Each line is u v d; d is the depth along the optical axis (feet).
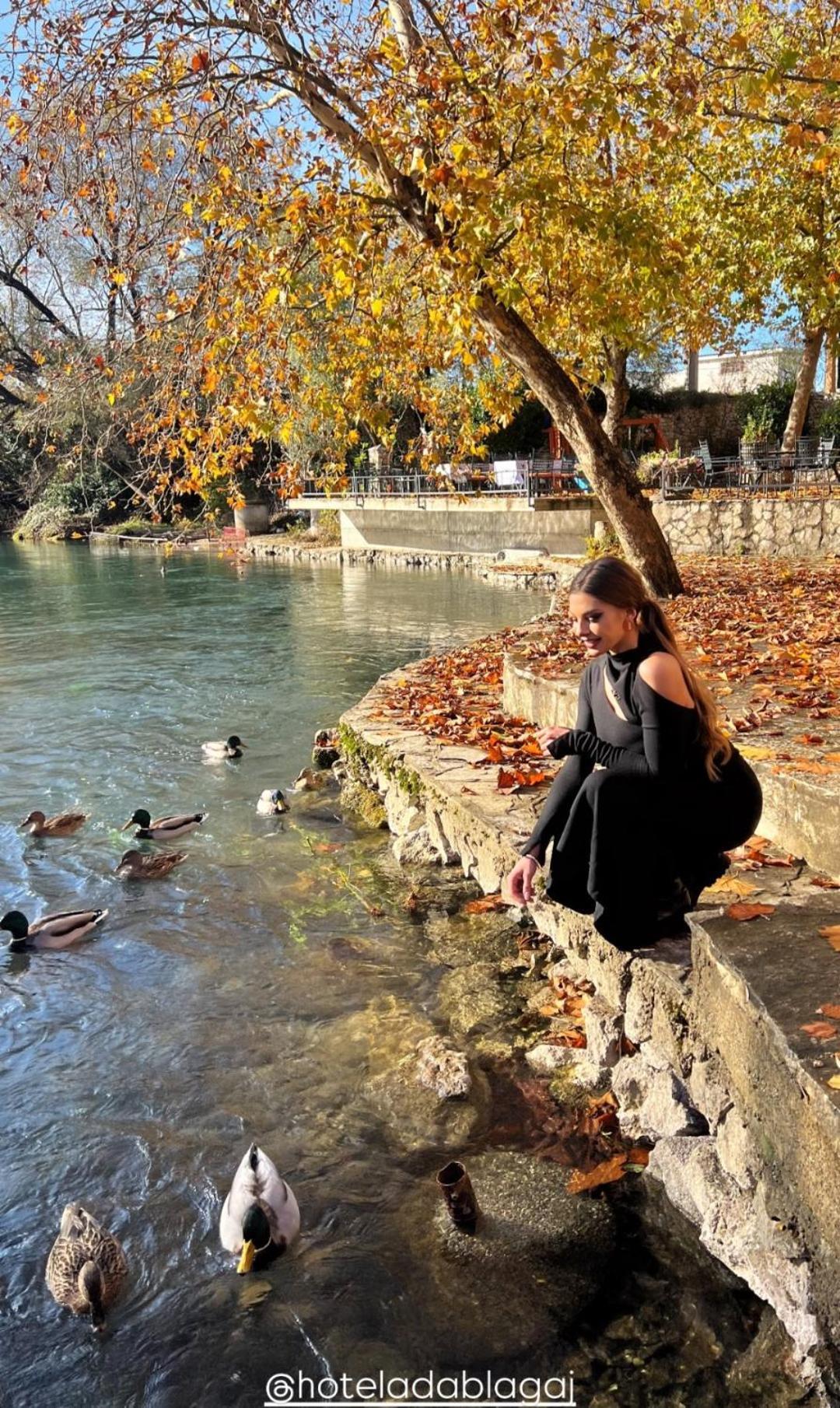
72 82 29.17
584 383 56.95
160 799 32.14
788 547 66.13
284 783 33.17
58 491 171.63
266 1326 11.59
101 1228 12.89
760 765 17.40
